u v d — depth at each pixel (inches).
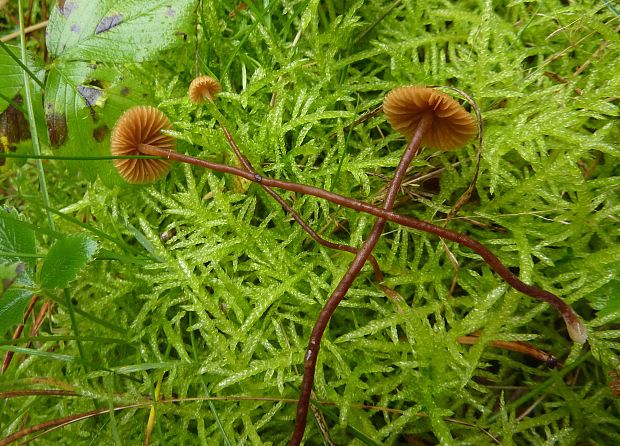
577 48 3.4
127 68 3.8
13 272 2.3
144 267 3.3
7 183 4.4
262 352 3.2
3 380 3.4
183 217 3.6
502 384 3.2
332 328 3.3
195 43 3.8
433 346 3.0
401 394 3.0
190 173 3.4
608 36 3.2
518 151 3.2
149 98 3.6
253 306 3.3
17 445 3.3
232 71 3.9
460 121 2.8
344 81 3.7
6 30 4.8
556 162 3.0
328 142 3.6
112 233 3.6
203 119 3.7
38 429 2.8
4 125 3.6
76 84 3.5
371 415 3.1
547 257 3.0
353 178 3.5
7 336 3.8
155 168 3.4
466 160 3.3
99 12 3.5
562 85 3.2
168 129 3.4
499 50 3.4
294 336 3.1
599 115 3.0
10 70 3.5
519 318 2.9
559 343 3.1
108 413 3.3
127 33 3.4
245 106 3.5
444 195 3.3
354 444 3.0
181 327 3.5
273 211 3.5
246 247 3.3
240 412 3.1
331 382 3.1
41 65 3.6
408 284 3.3
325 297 3.3
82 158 3.2
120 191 3.7
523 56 3.3
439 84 3.5
